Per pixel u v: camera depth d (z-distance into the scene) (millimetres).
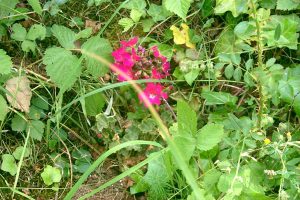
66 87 385
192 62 420
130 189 404
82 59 375
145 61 402
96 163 318
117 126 417
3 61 386
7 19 425
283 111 423
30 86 423
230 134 402
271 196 379
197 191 269
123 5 404
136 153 417
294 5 426
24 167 410
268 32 416
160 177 380
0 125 410
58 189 407
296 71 413
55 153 417
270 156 384
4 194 401
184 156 353
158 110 418
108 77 427
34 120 409
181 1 408
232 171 368
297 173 372
